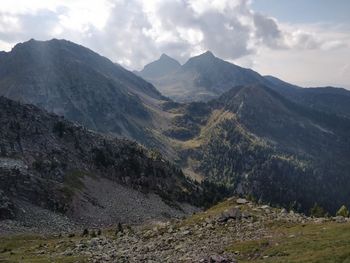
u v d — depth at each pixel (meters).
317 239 58.03
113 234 97.69
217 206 100.00
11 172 156.12
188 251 63.91
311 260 47.09
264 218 79.62
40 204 150.38
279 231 68.88
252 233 69.81
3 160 168.50
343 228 61.88
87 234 109.06
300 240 58.97
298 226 70.75
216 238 70.00
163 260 60.19
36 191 154.88
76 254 71.44
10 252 82.19
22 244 98.56
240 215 81.31
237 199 99.06
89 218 158.38
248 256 56.97
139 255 65.44
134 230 98.25
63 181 178.75
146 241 78.25
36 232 124.19
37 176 167.62
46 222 137.88
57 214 149.12
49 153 194.38
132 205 191.00
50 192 159.38
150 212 191.50
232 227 75.69
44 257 71.81
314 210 156.50
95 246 78.50
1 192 137.25
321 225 68.88
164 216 192.50
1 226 119.94
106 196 187.50
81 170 199.88
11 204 134.00
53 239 106.00
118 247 75.44
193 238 72.56
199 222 83.38
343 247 50.19
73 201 163.62
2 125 193.38
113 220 165.62
